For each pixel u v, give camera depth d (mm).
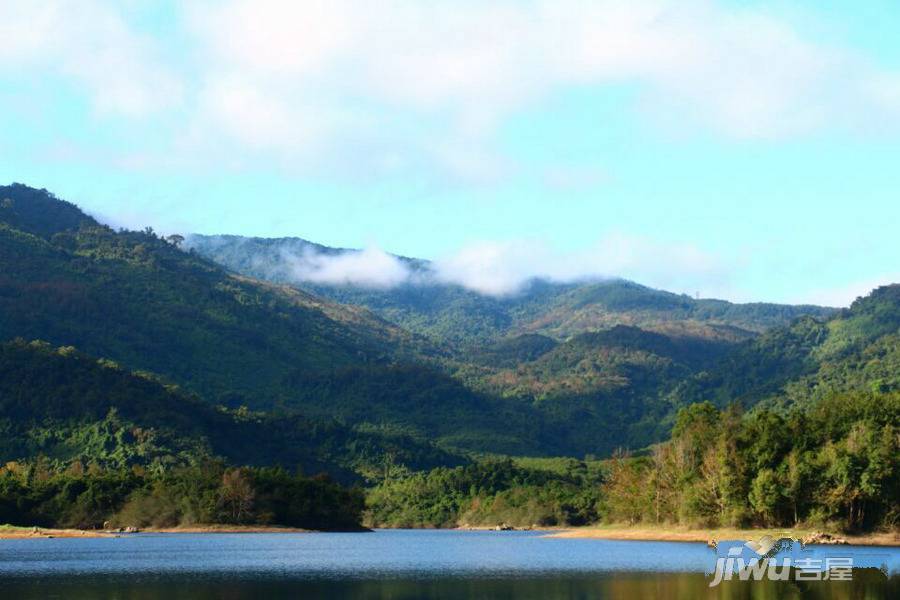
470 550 183500
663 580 116062
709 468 182250
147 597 103875
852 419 179125
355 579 123125
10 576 125250
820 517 165000
